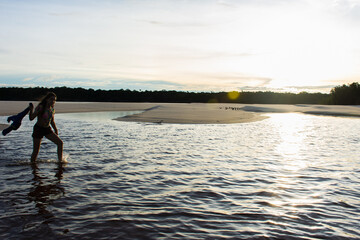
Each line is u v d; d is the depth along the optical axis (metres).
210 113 30.81
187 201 4.97
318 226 4.05
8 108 31.23
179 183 6.01
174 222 4.12
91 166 7.30
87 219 4.17
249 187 5.81
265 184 6.02
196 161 8.08
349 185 6.00
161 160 8.12
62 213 4.36
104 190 5.47
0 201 4.79
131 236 3.68
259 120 25.33
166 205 4.77
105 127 16.97
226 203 4.91
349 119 27.89
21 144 10.29
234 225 4.05
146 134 13.88
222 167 7.43
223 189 5.66
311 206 4.82
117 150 9.52
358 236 3.77
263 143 11.60
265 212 4.54
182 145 10.74
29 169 6.89
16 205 4.64
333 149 10.36
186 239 3.62
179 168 7.25
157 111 32.72
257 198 5.18
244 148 10.34
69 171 6.78
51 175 6.41
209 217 4.32
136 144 10.80
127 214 4.37
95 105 50.06
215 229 3.92
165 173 6.76
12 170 6.75
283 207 4.77
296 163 7.98
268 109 45.81
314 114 36.66
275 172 6.99
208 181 6.19
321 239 3.68
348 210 4.66
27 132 13.71
